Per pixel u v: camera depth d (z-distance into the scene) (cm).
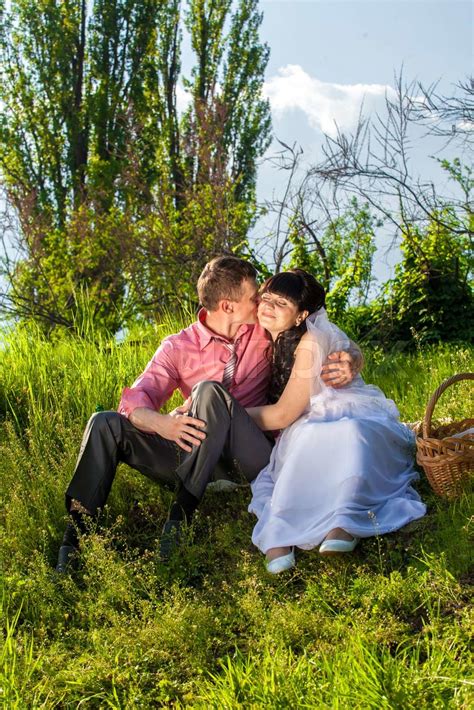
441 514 395
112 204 2028
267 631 332
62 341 795
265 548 378
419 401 586
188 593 378
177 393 582
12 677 316
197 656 331
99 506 417
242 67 2317
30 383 616
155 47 2320
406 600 340
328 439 390
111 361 675
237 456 418
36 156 2234
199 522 424
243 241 1079
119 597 375
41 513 456
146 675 323
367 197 1004
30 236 1495
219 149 1319
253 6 2339
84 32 2295
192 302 1162
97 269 1555
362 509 380
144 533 453
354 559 379
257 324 443
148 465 431
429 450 405
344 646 313
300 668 300
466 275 1047
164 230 1256
